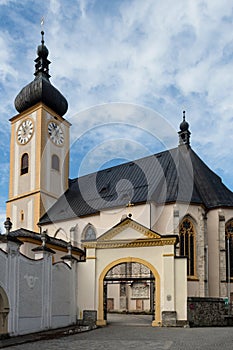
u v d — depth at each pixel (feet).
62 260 85.46
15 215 155.33
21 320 63.05
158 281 81.66
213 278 121.19
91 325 80.02
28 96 158.20
